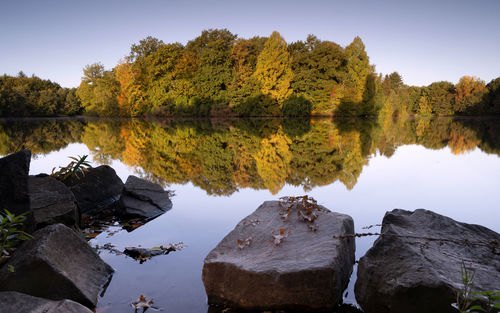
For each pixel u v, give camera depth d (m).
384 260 2.48
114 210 5.31
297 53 45.22
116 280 2.92
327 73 42.81
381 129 24.17
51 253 2.72
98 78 50.88
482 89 58.50
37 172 8.17
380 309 2.33
